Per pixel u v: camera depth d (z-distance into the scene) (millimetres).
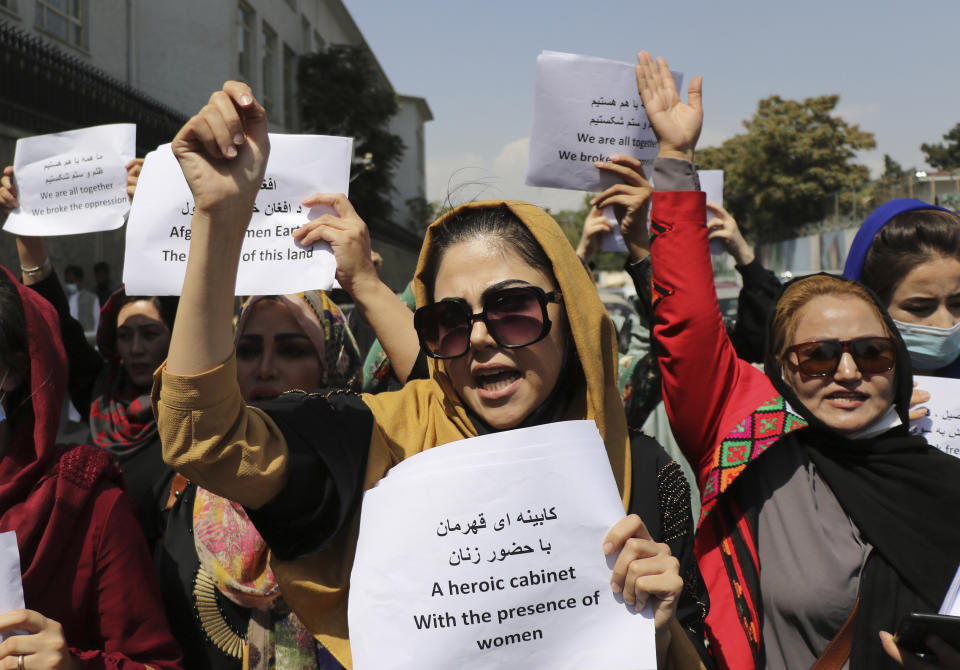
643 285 2682
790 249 32719
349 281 1910
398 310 1946
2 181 2957
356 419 1560
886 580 1789
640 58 2221
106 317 2941
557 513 1413
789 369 1965
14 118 11898
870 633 1758
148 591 1838
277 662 1861
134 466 2711
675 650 1501
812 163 33844
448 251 1578
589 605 1396
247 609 1964
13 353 1773
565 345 1597
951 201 22812
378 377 2873
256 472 1349
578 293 1565
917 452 1910
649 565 1370
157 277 1786
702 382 1986
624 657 1365
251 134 1344
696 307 1987
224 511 1969
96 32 18156
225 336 1338
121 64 19312
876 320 1920
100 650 1768
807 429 1966
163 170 1833
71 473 1803
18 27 15039
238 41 25094
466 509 1410
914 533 1799
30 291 1903
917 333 2320
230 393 1337
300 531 1468
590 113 2764
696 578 1626
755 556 1888
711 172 3105
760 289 2969
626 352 4086
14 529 1717
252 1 26234
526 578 1396
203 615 1991
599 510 1420
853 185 30281
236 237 1336
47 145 2922
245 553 1891
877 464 1887
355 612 1399
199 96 22312
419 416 1646
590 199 3047
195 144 1329
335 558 1515
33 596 1723
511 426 1551
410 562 1403
